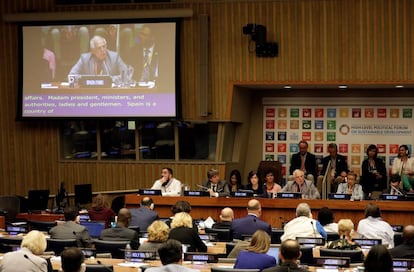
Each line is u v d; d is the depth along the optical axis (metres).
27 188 16.19
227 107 14.59
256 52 14.16
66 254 5.66
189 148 15.09
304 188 12.26
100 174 15.61
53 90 15.46
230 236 9.02
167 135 15.21
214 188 12.70
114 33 15.03
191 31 14.79
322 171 13.96
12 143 16.20
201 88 14.65
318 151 15.51
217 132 14.85
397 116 15.12
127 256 7.32
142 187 15.30
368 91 15.23
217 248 8.35
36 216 12.67
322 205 11.50
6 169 16.36
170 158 15.21
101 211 10.69
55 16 15.23
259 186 12.80
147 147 15.37
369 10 13.91
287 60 14.27
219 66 14.65
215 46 14.67
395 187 12.11
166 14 14.66
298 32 14.23
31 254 6.63
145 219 9.95
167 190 12.88
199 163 14.87
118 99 15.06
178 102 14.72
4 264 6.56
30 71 15.60
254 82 14.45
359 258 7.23
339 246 7.61
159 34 14.79
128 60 14.97
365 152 15.28
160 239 7.60
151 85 14.84
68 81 15.35
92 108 15.22
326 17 14.09
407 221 11.21
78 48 15.27
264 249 6.59
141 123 15.36
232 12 14.57
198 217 12.06
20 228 9.68
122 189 15.45
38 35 15.52
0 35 16.00
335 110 15.41
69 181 15.88
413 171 13.31
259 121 15.88
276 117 15.76
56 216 12.52
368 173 13.55
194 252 7.68
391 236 8.77
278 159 15.74
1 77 16.11
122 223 8.62
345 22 14.02
